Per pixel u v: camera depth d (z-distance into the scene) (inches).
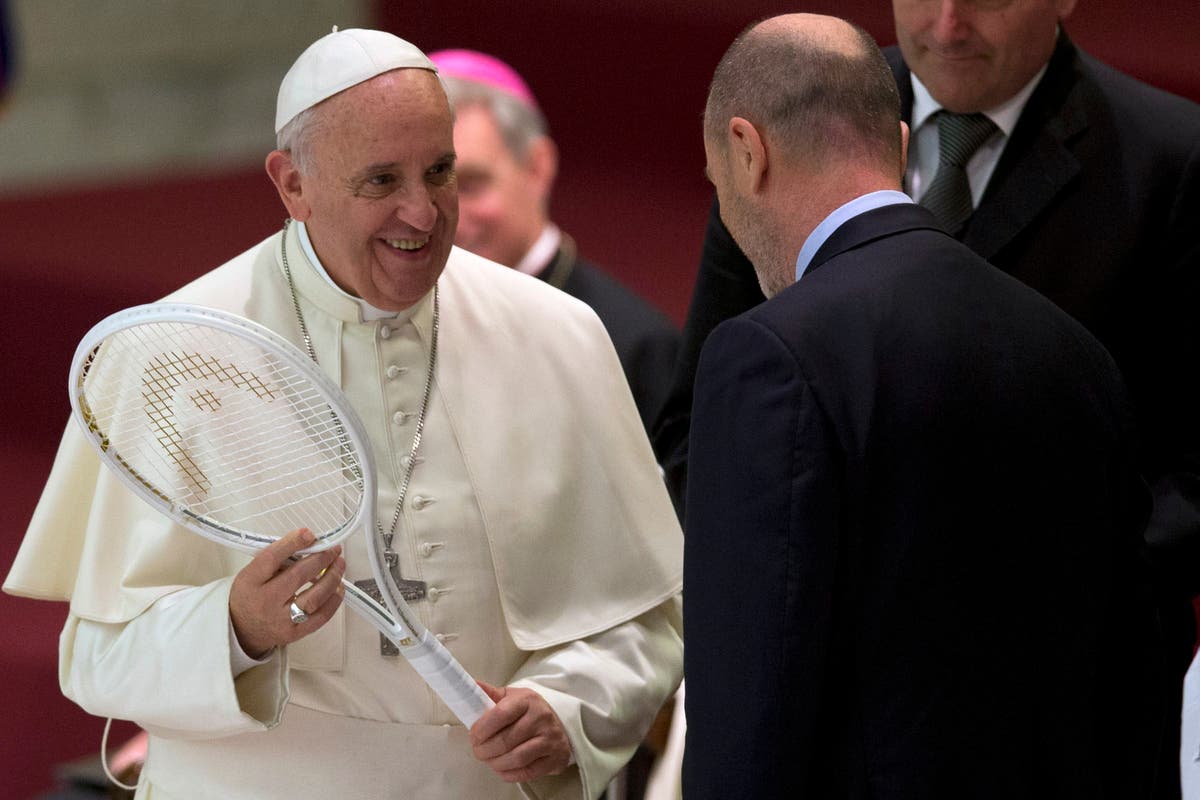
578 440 368.8
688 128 1253.7
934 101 420.5
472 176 549.6
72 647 352.5
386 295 336.5
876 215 309.1
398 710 347.6
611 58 1310.3
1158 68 1056.2
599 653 361.7
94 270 1136.8
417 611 346.9
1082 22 1130.0
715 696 290.2
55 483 355.9
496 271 379.6
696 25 1310.3
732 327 296.0
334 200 325.4
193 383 341.4
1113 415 312.2
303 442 343.0
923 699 291.1
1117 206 403.5
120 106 1291.8
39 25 1242.6
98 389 343.9
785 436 284.8
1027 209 403.5
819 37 317.4
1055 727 301.6
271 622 317.7
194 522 326.0
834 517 285.9
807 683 285.4
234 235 1195.3
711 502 293.1
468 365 362.6
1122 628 317.7
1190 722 312.7
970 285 304.3
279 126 332.8
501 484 356.5
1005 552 294.8
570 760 344.5
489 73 561.6
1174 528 393.7
